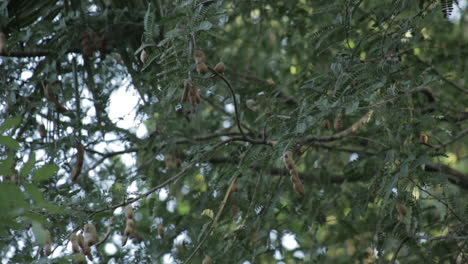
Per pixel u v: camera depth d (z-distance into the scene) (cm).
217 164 1015
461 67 1051
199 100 730
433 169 891
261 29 1155
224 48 1119
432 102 936
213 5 723
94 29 910
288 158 732
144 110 916
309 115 707
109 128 951
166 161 967
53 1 914
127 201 728
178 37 725
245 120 996
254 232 884
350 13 785
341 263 1018
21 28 911
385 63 754
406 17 884
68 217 722
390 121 760
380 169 767
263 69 1155
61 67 950
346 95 718
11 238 761
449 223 888
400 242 814
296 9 1131
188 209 1022
